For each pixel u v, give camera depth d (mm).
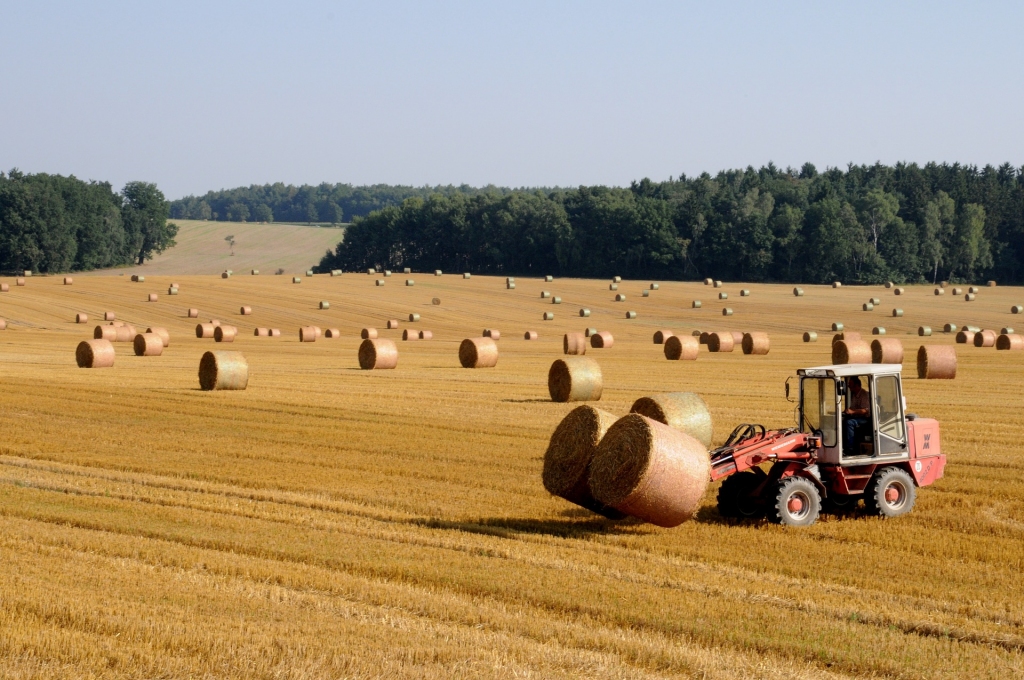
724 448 30609
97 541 26547
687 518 28609
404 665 17719
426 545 27172
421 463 40281
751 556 25875
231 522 29406
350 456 41906
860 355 90125
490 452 42844
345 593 22234
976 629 20344
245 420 52875
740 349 119500
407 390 68812
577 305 186500
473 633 19562
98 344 88312
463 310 178125
